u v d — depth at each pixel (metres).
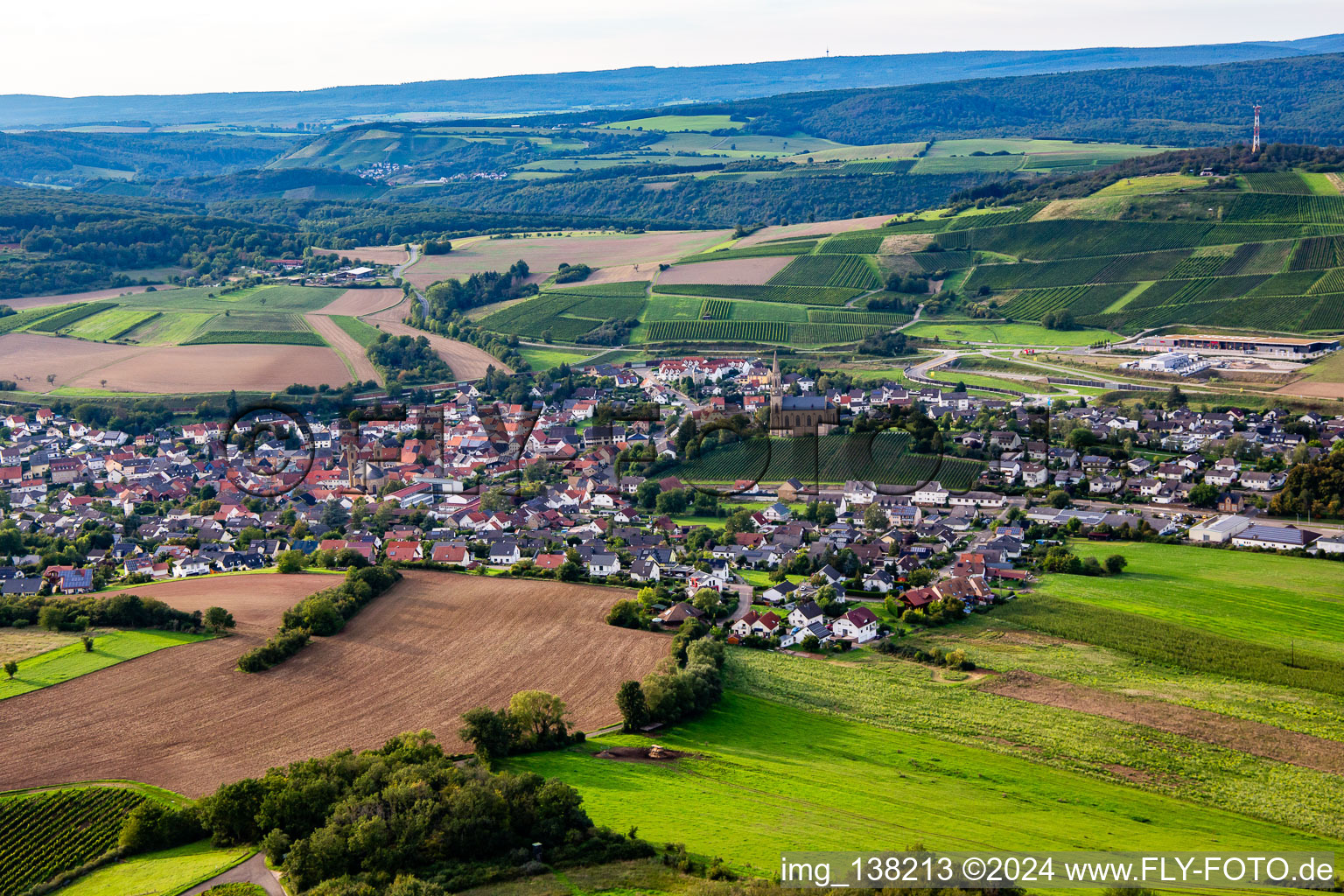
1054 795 124.69
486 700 150.12
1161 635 176.00
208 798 116.00
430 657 165.38
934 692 156.62
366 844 103.12
